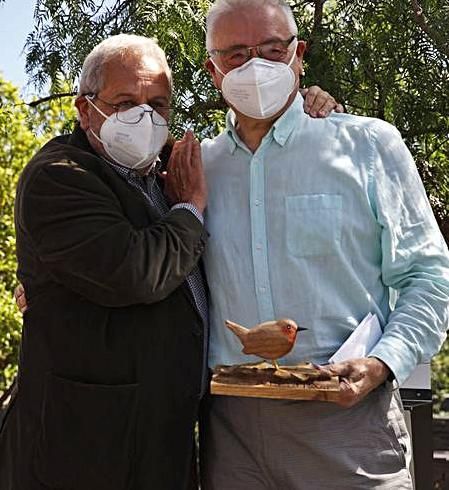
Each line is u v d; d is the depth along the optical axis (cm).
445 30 414
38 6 444
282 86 275
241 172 284
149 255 263
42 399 275
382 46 422
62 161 276
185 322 278
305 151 277
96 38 427
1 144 801
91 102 290
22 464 276
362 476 266
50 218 269
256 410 272
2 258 822
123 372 271
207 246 283
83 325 273
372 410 270
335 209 271
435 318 270
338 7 440
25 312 283
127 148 286
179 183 287
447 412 1108
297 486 269
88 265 264
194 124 435
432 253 275
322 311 270
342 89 429
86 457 269
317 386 250
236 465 276
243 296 276
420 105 421
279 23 278
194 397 276
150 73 289
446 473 563
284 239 272
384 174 276
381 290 279
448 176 459
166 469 272
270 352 253
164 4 399
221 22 280
